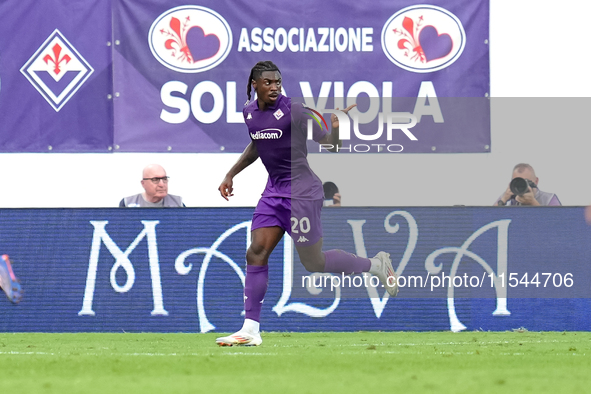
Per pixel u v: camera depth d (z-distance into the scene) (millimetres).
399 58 24625
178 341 19141
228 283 23625
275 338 20125
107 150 24562
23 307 23594
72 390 8703
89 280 23656
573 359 12711
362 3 24641
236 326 23547
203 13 24641
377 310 23391
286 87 24609
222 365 11719
